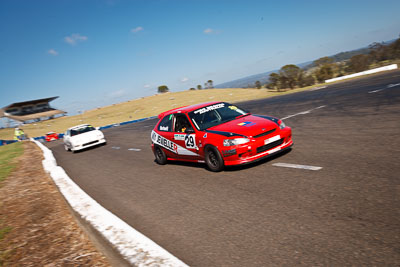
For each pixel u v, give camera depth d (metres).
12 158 12.76
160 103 75.31
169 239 3.07
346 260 2.12
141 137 15.73
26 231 3.66
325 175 4.07
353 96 13.98
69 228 3.48
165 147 6.68
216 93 80.12
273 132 5.07
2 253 3.13
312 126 8.65
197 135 5.54
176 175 5.79
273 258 2.33
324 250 2.30
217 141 5.05
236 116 5.86
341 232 2.52
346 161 4.55
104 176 7.14
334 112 10.48
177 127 6.26
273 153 5.09
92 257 2.63
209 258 2.53
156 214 3.89
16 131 34.62
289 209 3.21
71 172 8.66
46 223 3.81
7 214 4.54
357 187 3.43
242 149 4.82
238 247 2.62
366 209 2.85
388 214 2.66
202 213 3.61
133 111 69.06
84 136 13.93
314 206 3.16
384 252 2.12
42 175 7.34
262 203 3.54
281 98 26.16
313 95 20.55
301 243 2.48
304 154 5.42
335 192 3.42
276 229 2.82
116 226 3.02
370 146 5.17
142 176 6.34
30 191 5.80
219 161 5.14
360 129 6.85
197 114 5.99
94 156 11.39
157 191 4.95
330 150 5.41
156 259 2.27
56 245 3.07
